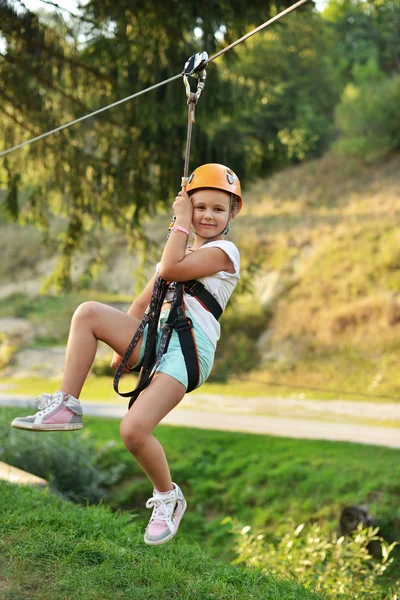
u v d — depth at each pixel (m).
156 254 12.46
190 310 3.35
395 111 31.48
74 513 5.01
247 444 12.69
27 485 6.09
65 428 3.30
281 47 30.41
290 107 32.06
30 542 3.84
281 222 29.03
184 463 12.12
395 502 9.75
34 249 33.22
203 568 4.40
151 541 3.24
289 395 19.55
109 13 9.91
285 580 4.62
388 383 19.52
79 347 3.37
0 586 3.32
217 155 11.55
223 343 23.66
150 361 3.36
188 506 11.15
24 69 10.53
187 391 3.31
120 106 11.05
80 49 10.69
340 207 29.14
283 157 12.26
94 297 28.83
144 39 10.07
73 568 3.60
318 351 22.09
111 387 21.20
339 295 23.66
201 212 3.46
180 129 11.20
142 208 11.58
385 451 11.80
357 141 31.89
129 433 3.13
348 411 16.88
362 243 25.55
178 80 10.45
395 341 21.12
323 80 34.81
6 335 27.67
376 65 35.44
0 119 11.60
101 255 12.93
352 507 8.97
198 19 9.67
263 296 25.22
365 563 8.17
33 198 12.23
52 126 11.26
